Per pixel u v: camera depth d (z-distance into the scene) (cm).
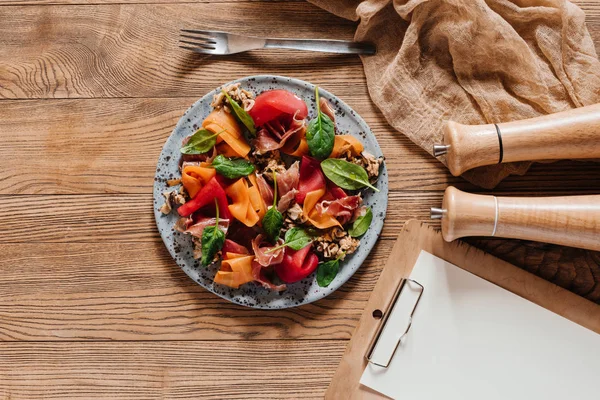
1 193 112
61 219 111
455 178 110
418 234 107
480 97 107
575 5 104
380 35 111
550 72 105
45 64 114
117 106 113
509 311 106
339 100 108
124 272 111
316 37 114
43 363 110
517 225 96
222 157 102
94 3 114
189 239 106
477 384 106
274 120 106
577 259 106
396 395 106
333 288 105
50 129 113
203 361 110
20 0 114
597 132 95
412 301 107
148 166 112
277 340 109
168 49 113
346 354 107
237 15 114
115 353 110
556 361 105
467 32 104
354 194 108
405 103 109
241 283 103
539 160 109
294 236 102
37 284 111
